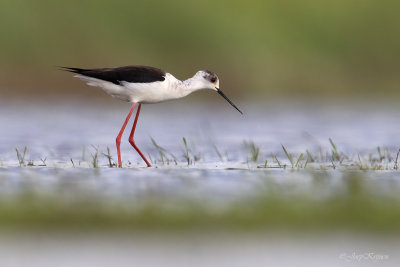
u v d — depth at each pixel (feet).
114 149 50.44
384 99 91.66
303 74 97.25
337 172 37.47
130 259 20.75
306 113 77.15
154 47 90.68
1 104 78.69
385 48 102.32
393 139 56.18
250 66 94.17
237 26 95.20
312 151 48.96
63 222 24.32
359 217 25.20
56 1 88.53
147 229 23.68
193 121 71.00
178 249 21.71
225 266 20.29
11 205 26.63
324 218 25.14
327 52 100.01
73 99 85.56
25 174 35.91
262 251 21.56
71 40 87.76
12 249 21.54
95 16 89.56
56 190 30.48
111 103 85.10
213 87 44.86
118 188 31.30
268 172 37.47
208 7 94.79
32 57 86.33
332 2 102.32
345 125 66.33
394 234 23.29
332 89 97.91
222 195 29.43
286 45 97.55
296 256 21.16
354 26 102.01
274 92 94.43
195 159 44.09
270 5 98.68
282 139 56.65
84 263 20.36
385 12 103.45
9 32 85.92
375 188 31.45
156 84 41.86
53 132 59.47
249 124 68.08
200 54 92.22
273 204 27.20
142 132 61.93
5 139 53.88
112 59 88.28
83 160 43.37
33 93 85.56
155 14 91.97
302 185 32.42
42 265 20.16
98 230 23.50
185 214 25.45
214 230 23.61
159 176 35.63
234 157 45.60
